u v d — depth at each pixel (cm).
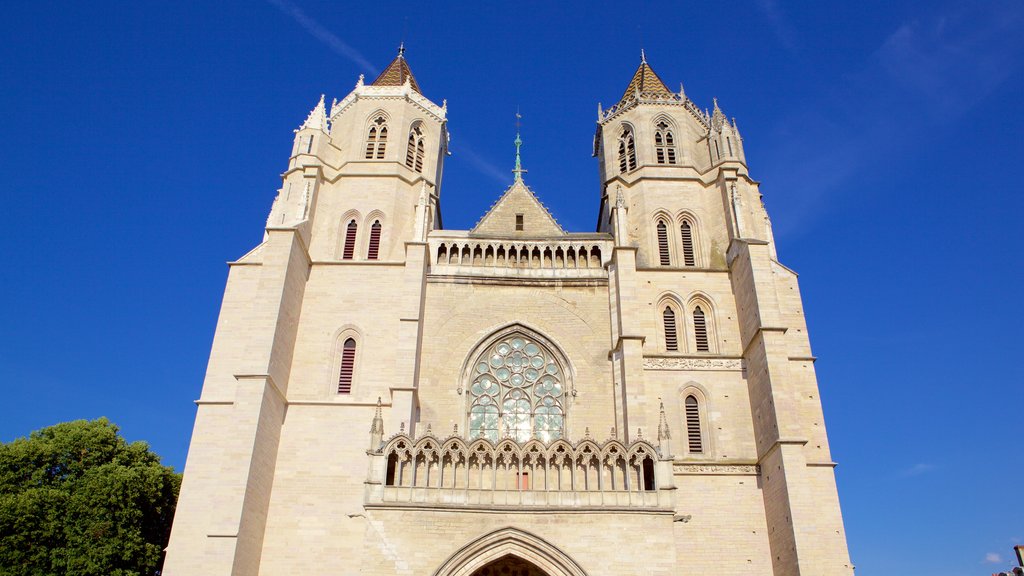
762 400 4925
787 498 4422
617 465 4303
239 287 5534
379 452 4219
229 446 4484
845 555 4494
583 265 5859
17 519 4938
